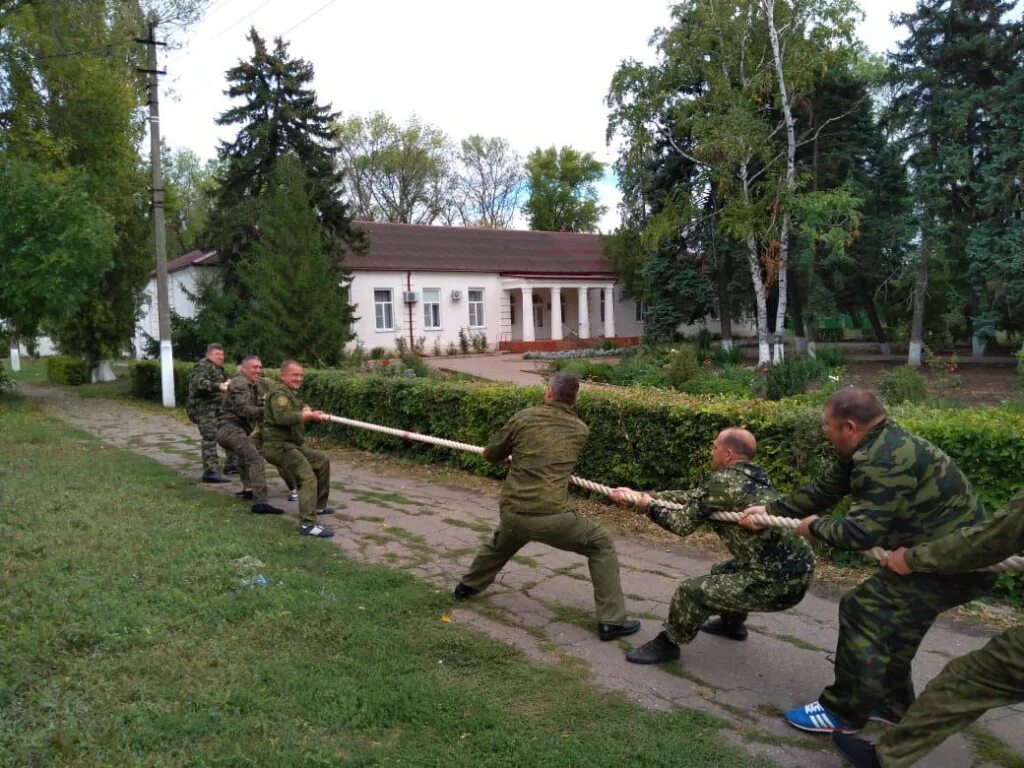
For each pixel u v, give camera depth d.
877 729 3.53
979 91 25.27
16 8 20.75
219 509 7.82
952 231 26.64
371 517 7.69
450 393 10.18
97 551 5.75
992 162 24.55
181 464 10.95
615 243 39.25
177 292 31.66
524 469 4.75
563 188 62.78
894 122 26.77
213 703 3.55
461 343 35.78
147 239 26.34
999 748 3.41
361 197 55.84
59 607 4.47
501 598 5.32
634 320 42.59
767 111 27.03
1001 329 26.52
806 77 23.95
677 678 4.10
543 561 6.20
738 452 4.15
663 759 3.28
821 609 5.11
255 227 25.08
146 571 5.34
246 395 8.02
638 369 21.38
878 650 3.26
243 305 24.39
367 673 4.00
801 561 3.93
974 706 2.84
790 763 3.29
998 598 5.15
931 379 22.33
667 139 28.75
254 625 4.54
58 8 20.58
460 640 4.48
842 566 5.88
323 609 4.84
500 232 43.47
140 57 22.36
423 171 56.56
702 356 27.12
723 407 7.01
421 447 10.80
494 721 3.55
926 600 3.19
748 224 24.33
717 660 4.33
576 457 4.84
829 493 3.63
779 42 24.44
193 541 6.19
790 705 3.81
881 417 3.36
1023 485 5.09
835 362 25.83
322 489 7.70
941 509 3.18
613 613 4.61
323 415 7.27
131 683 3.70
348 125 54.34
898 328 34.75
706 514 4.10
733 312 35.72
